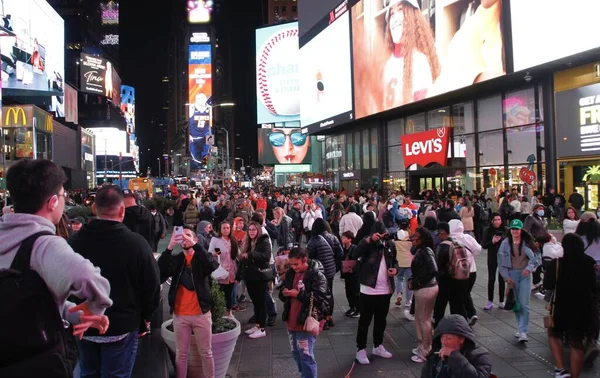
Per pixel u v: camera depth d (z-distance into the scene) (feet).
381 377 18.95
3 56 110.73
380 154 115.75
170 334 17.29
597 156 58.59
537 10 61.00
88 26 408.46
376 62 103.50
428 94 84.28
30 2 127.85
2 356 6.16
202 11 641.40
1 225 7.19
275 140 204.85
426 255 20.89
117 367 11.68
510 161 74.59
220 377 17.84
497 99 77.61
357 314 28.04
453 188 88.28
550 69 63.57
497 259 25.93
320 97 139.74
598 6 53.01
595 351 19.43
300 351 16.90
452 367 10.32
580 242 17.63
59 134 188.03
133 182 113.39
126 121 444.14
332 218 47.98
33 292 6.60
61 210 8.06
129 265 11.64
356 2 113.39
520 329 22.77
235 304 29.53
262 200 57.62
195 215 58.54
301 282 16.81
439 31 80.74
